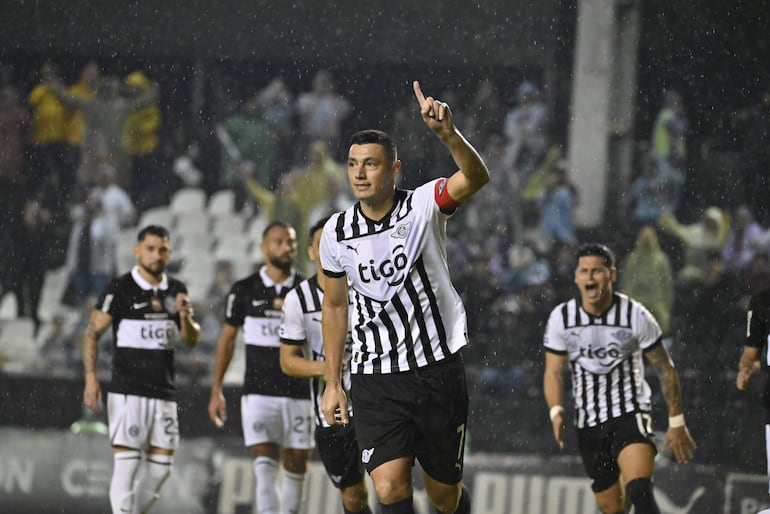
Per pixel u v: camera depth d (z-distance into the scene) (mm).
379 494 13320
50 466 27172
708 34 40781
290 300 19406
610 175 40125
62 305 37812
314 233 19203
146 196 40812
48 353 35531
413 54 42531
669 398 19312
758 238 38500
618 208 39562
